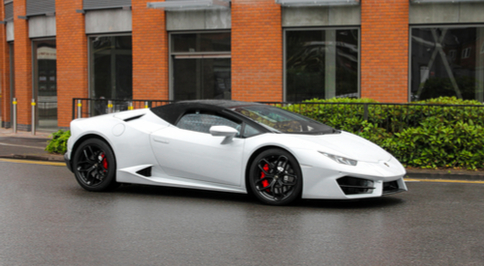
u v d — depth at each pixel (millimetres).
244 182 6043
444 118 9211
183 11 13922
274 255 4090
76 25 15484
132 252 4180
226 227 4973
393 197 6500
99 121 6992
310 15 12867
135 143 6641
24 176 8180
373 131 9414
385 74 12422
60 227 4988
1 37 18953
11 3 18141
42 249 4273
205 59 14000
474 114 9062
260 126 6188
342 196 5598
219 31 13812
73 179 7918
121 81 15133
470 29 12188
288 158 5805
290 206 5930
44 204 6066
